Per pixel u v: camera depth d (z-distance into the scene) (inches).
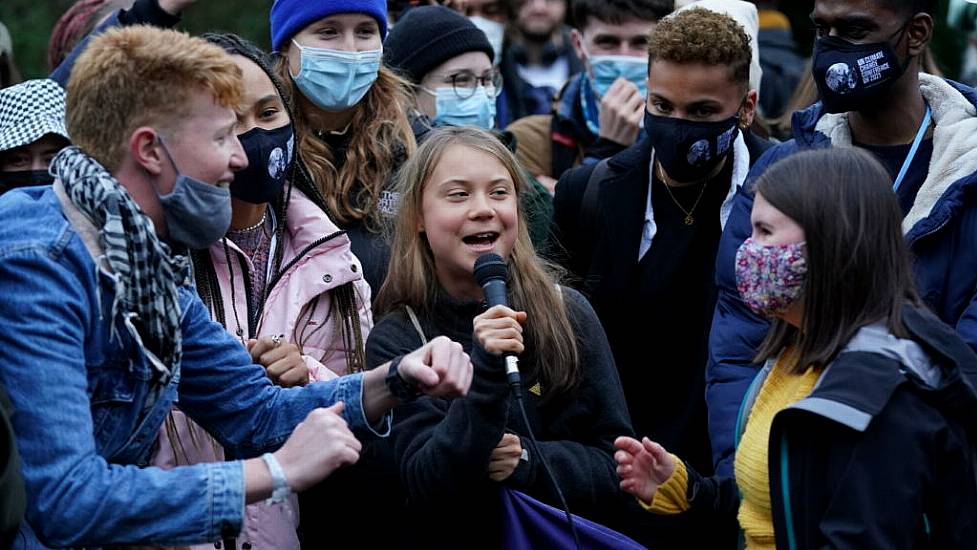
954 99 173.2
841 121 180.7
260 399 143.1
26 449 119.2
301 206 171.9
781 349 137.3
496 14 286.5
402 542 159.8
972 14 324.2
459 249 162.7
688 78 188.7
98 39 131.0
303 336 168.2
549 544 152.6
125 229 125.0
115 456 130.8
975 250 164.2
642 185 199.0
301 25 195.6
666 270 194.5
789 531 126.3
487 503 155.9
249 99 163.6
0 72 240.2
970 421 124.6
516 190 168.1
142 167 128.8
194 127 128.6
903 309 128.4
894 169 176.4
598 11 250.5
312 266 169.2
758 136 211.2
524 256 166.2
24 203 126.3
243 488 122.6
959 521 122.3
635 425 195.5
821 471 125.0
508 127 259.8
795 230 129.4
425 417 160.4
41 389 119.6
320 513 167.0
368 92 202.2
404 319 165.0
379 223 188.7
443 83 229.0
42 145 191.3
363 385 142.1
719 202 195.9
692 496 149.6
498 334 144.3
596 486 159.0
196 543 125.0
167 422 156.8
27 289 121.4
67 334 121.7
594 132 252.1
